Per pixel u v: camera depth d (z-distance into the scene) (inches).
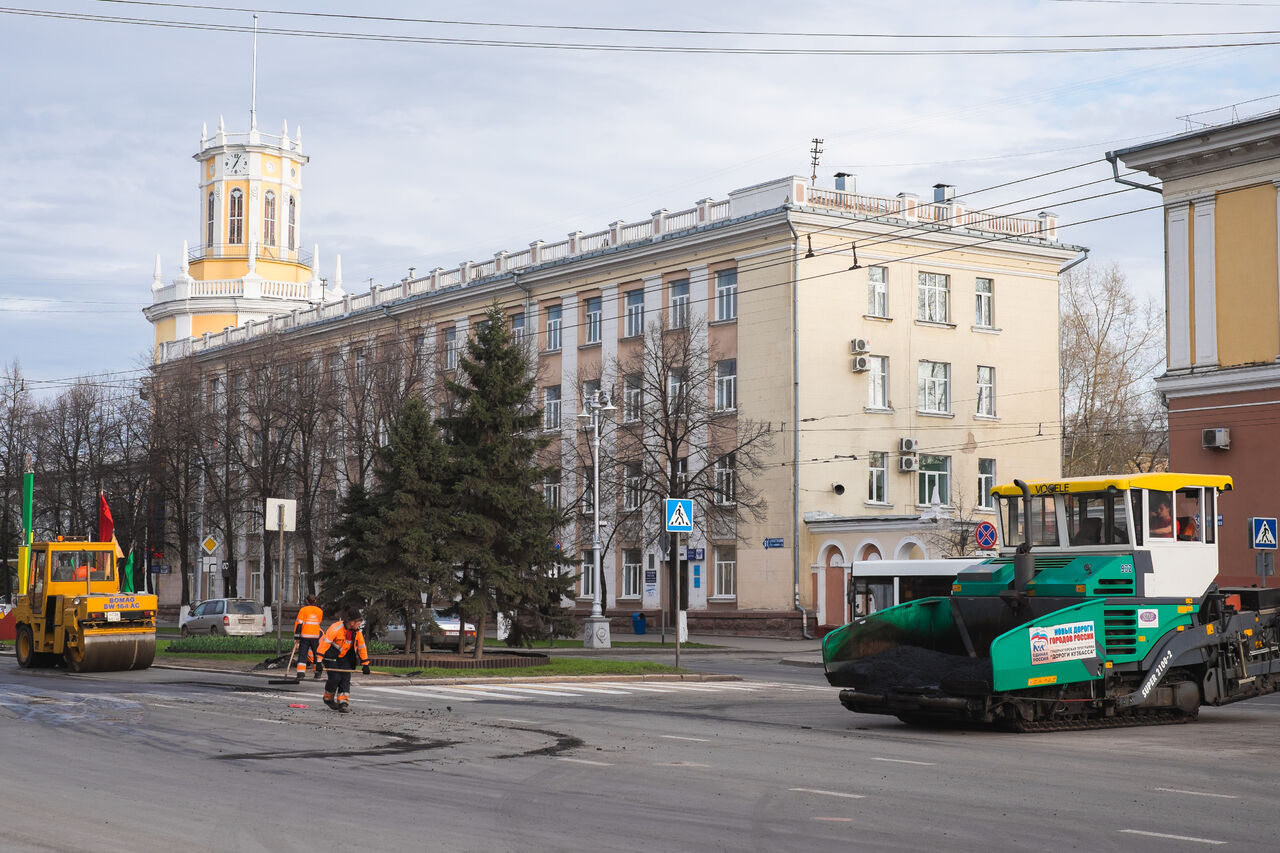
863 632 719.1
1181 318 1407.5
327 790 455.5
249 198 3275.1
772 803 438.0
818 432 1914.4
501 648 1531.7
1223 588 756.6
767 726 700.7
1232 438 1357.0
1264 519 1163.3
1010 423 2114.9
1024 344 2140.7
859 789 470.3
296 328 2815.0
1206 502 744.3
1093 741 632.4
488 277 2411.4
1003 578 722.2
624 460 2033.7
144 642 1125.7
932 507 1734.7
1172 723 719.7
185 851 352.8
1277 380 1311.5
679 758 553.9
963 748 600.7
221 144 3275.1
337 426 2177.7
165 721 685.9
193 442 2277.3
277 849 356.5
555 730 661.3
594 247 2240.4
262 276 3280.0
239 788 458.9
